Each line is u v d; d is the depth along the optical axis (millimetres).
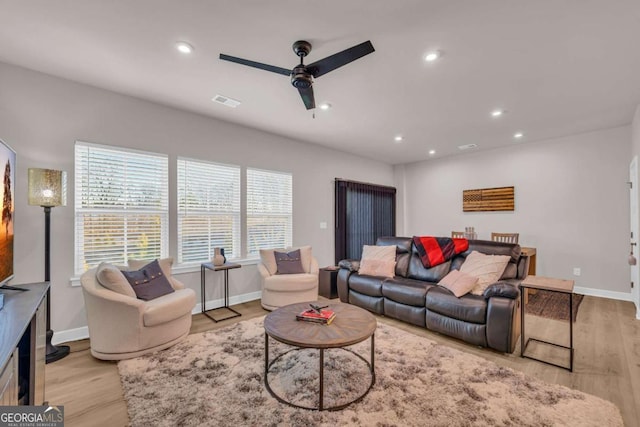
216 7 1827
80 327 2865
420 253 3723
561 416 1701
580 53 2328
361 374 2158
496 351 2598
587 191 4512
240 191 4168
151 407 1786
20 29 2055
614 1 1754
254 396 1894
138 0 1764
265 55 2377
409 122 4027
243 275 4137
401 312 3260
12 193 2043
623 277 4215
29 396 1551
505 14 1878
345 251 5695
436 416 1698
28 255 2625
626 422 1668
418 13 1874
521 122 4023
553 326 3158
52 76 2752
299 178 4965
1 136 2529
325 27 2021
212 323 3271
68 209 2826
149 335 2461
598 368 2277
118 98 3121
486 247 3359
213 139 3871
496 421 1657
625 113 3676
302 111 3619
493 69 2588
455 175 6102
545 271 4898
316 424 1637
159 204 3436
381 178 6715
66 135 2824
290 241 4816
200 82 2859
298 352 2523
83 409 1796
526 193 5113
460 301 2760
